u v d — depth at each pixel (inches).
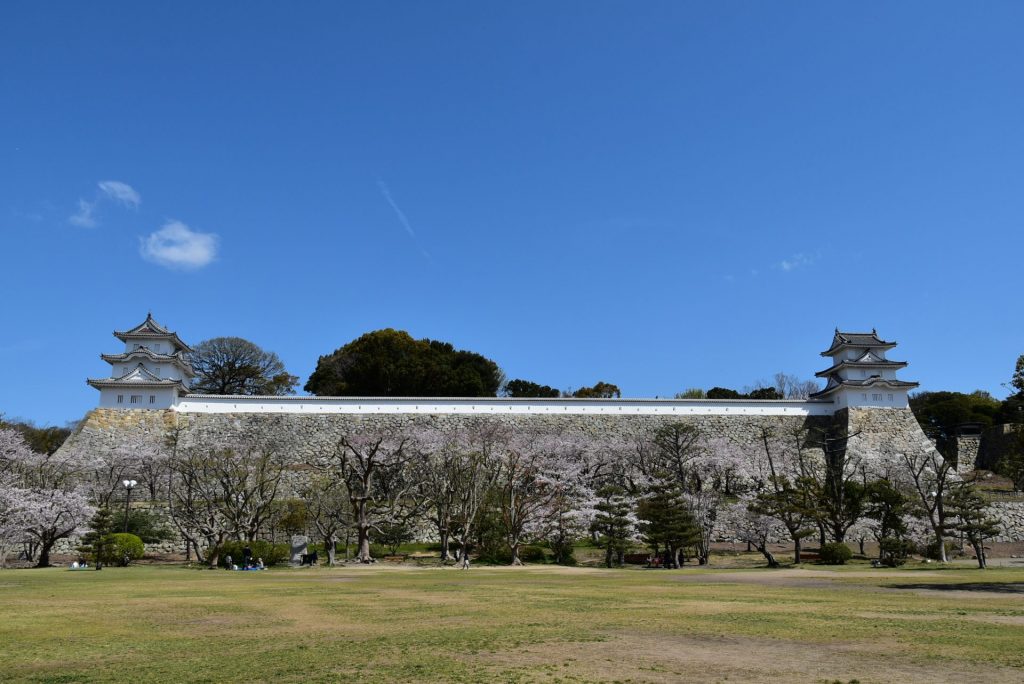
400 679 355.9
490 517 1641.2
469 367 3225.9
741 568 1448.1
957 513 1604.3
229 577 1092.5
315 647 448.1
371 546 1768.0
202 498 1685.5
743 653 417.7
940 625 532.1
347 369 3235.7
